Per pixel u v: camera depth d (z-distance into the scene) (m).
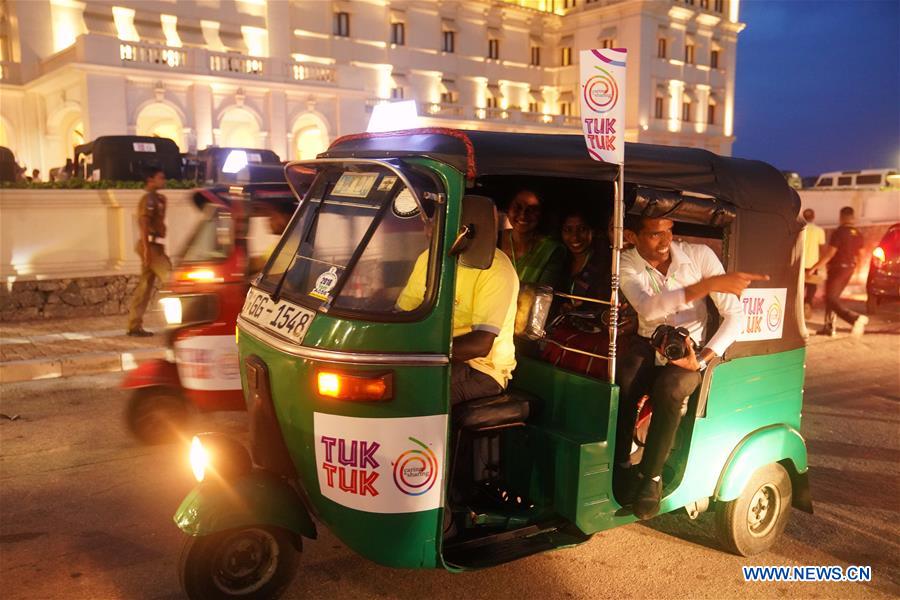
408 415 3.08
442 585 3.82
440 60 46.62
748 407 4.10
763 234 4.02
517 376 4.09
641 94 50.56
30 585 3.75
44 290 10.42
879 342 10.76
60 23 32.81
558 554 4.20
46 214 10.54
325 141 34.12
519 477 3.85
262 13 37.06
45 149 32.78
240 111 31.52
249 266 5.48
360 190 3.53
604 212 4.66
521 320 3.81
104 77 27.84
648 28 50.38
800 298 4.31
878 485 5.39
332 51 41.44
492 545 3.52
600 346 3.88
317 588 3.77
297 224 3.93
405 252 3.21
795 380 4.34
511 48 51.28
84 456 5.57
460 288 3.48
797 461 4.29
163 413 5.76
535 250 4.61
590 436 3.62
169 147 16.95
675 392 3.55
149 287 9.31
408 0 44.41
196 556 3.25
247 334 3.66
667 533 4.50
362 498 3.12
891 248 12.56
